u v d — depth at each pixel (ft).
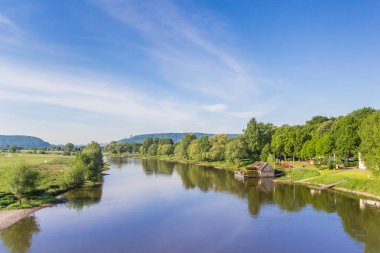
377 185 247.50
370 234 154.71
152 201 237.25
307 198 244.42
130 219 186.80
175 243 146.72
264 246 142.20
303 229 165.37
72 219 187.73
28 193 239.71
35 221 184.03
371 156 237.25
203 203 229.66
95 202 235.20
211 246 142.61
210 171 469.16
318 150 377.91
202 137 654.12
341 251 135.33
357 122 348.38
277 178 368.68
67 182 294.46
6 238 154.81
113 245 144.66
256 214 196.85
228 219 185.47
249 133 531.09
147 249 139.64
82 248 141.59
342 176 299.79
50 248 141.90
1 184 255.50
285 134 464.65
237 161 501.97
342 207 209.46
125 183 335.67
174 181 351.25
